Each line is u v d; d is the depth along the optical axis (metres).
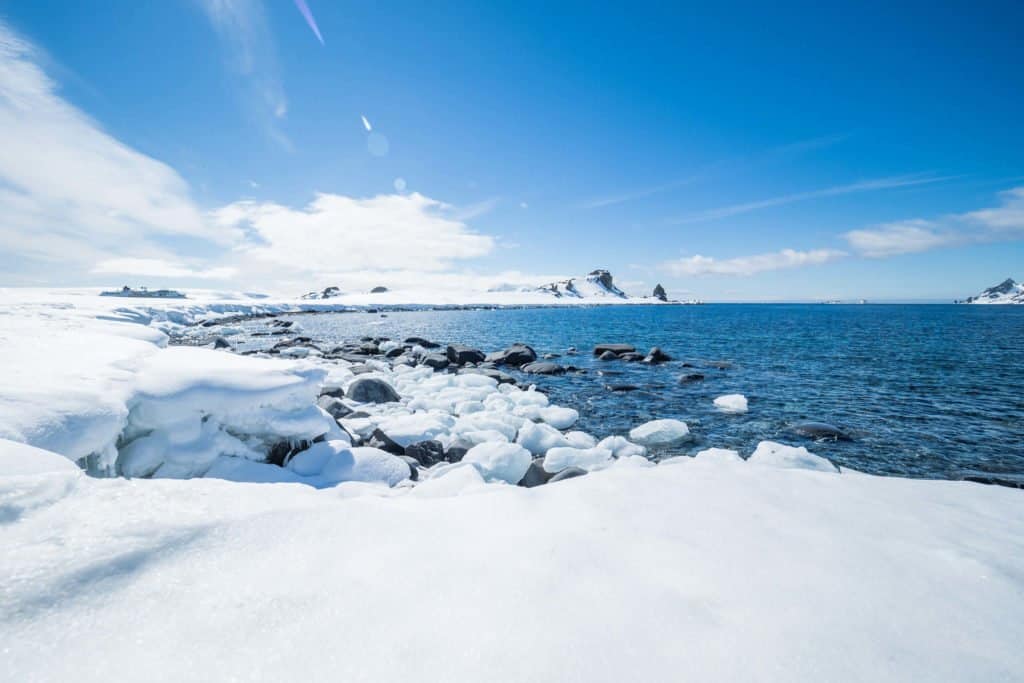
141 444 4.73
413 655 1.55
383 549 2.20
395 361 18.44
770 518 2.73
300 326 38.16
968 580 2.09
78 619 1.61
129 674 1.43
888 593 1.97
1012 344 25.03
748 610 1.82
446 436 7.71
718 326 41.06
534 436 7.98
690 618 1.77
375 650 1.57
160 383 4.99
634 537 2.43
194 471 4.84
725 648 1.62
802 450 6.27
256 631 1.62
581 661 1.54
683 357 20.31
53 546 1.87
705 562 2.18
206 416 5.10
